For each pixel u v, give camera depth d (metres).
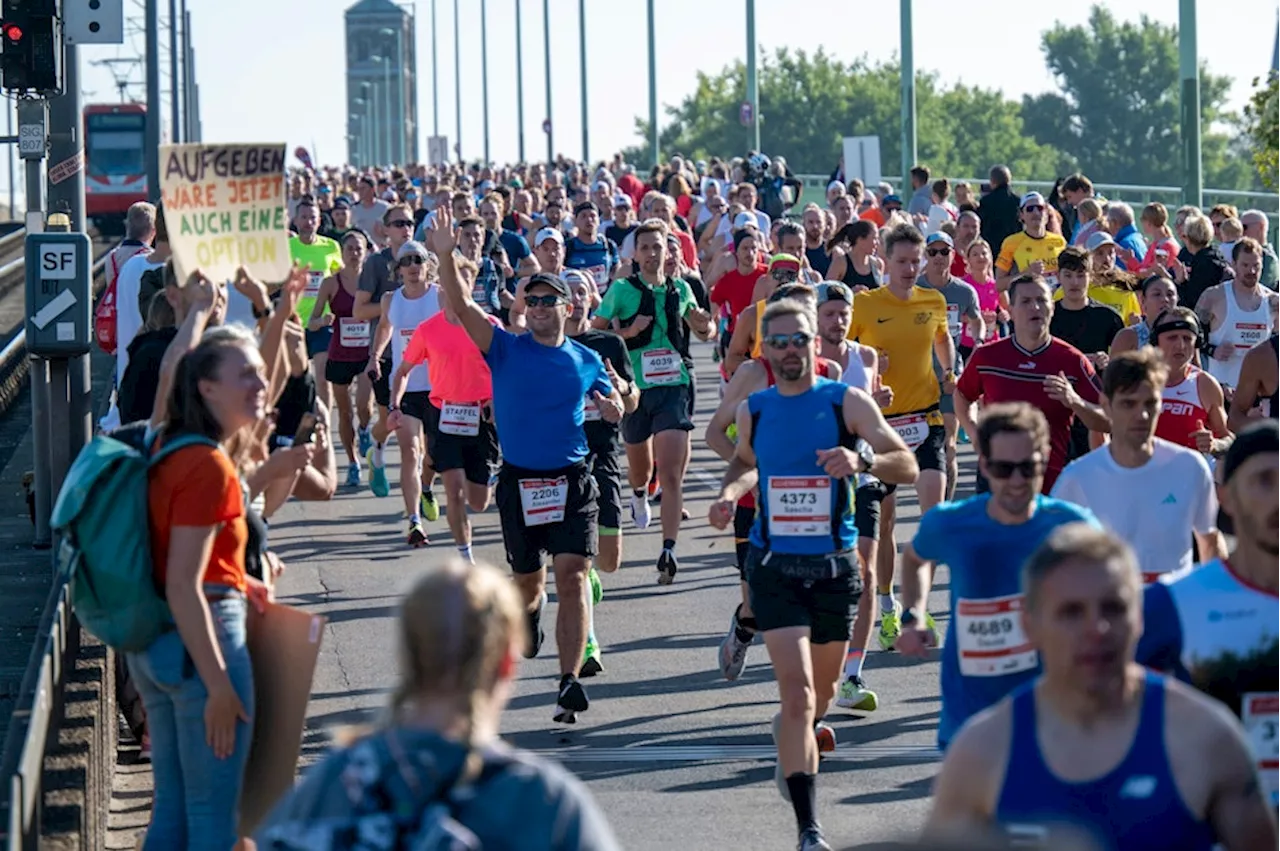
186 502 15.65
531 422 24.69
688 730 24.31
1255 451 13.53
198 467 15.68
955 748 11.56
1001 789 11.40
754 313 29.64
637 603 32.53
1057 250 52.06
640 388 34.09
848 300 25.92
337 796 9.70
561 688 24.45
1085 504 18.55
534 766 9.81
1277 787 13.66
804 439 19.86
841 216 65.69
